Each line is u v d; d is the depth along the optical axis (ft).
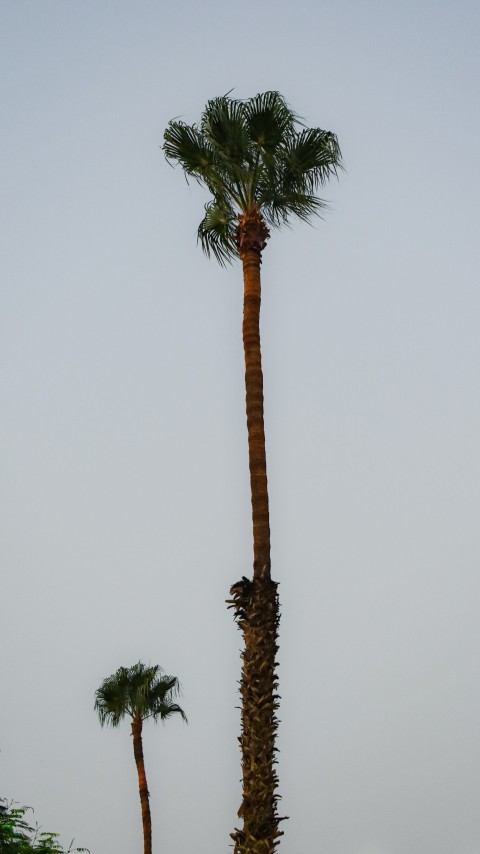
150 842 114.93
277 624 47.93
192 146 60.64
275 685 46.32
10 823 85.71
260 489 51.26
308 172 61.26
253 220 60.18
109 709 120.98
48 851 85.46
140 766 118.83
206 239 65.21
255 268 58.59
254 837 42.65
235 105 59.77
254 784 43.75
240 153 59.88
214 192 62.44
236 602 47.91
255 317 56.85
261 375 54.90
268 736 44.80
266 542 49.93
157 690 122.93
